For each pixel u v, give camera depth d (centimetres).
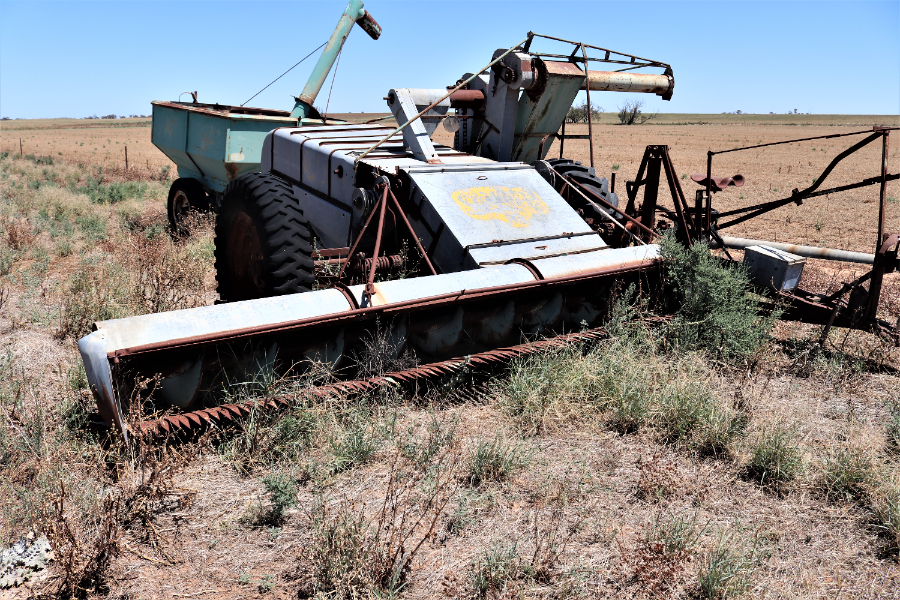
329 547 321
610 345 580
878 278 614
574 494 398
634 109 12250
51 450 401
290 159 814
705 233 700
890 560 349
